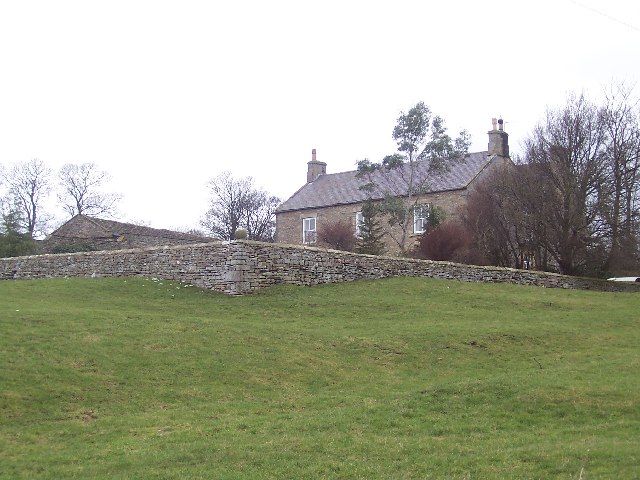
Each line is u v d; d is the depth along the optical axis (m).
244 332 19.25
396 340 19.64
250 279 25.62
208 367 16.58
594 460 10.84
